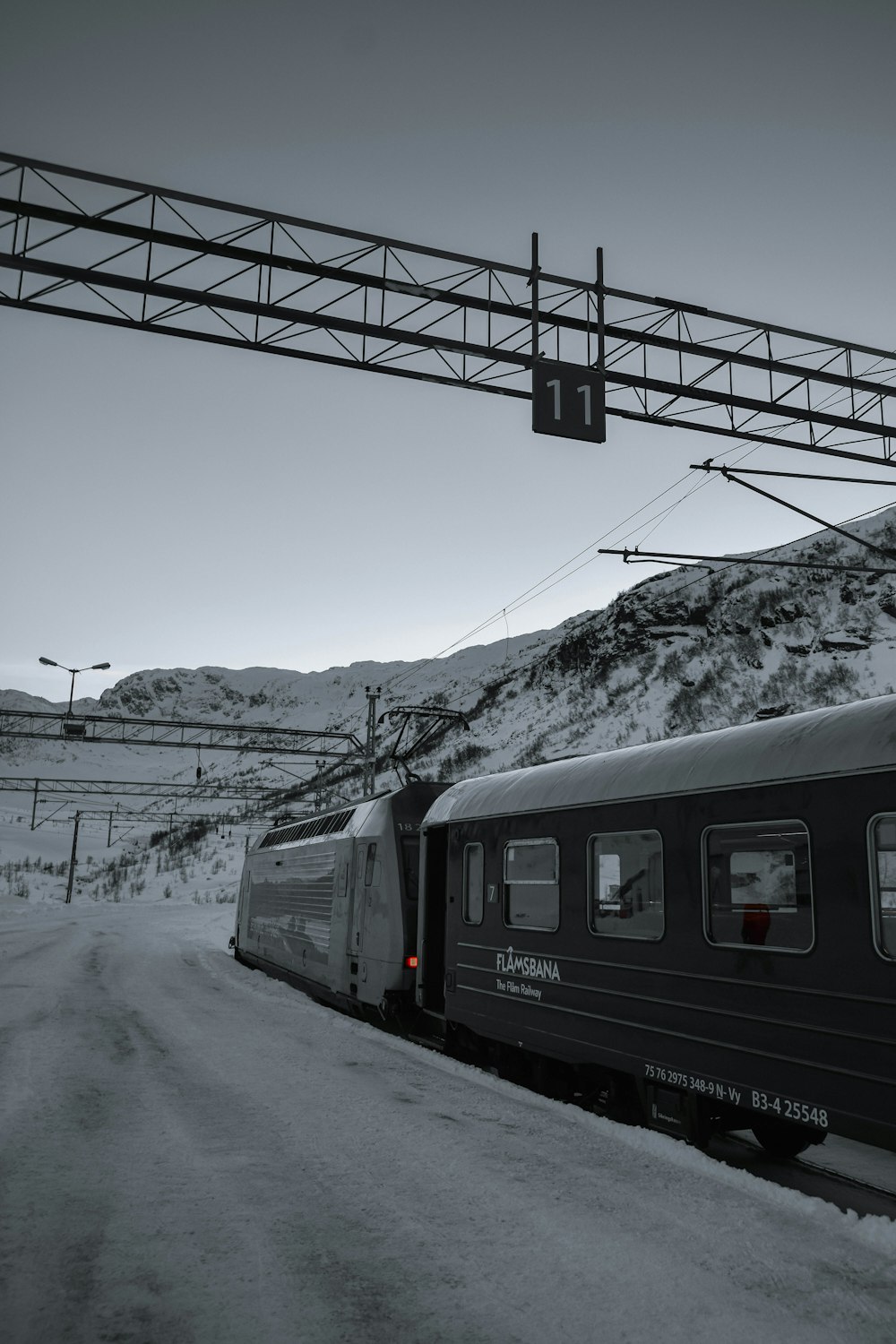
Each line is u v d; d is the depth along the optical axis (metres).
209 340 11.48
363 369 11.88
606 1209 5.08
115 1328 3.67
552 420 11.34
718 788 6.61
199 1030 11.80
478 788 10.49
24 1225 4.73
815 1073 5.59
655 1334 3.68
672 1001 6.85
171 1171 5.66
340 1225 4.80
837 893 5.58
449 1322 3.76
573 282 12.38
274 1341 3.58
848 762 5.61
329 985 14.91
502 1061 9.62
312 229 11.82
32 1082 8.14
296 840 19.11
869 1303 4.00
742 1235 4.74
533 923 8.84
